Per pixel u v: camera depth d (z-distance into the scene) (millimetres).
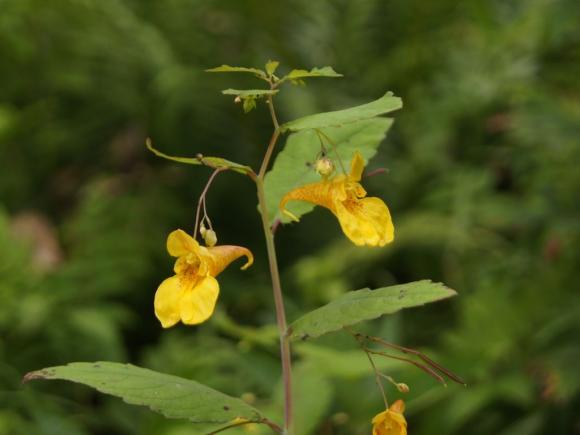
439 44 1360
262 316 1062
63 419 897
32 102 1299
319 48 1385
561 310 926
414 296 513
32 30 1258
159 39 1267
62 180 1283
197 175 1228
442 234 1097
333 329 517
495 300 947
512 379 883
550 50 1193
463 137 1258
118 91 1282
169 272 1149
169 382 530
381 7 1396
